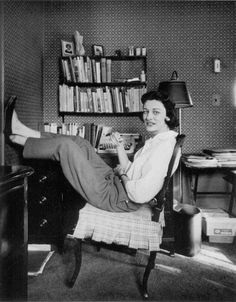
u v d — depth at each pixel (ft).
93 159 8.16
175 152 6.23
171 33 11.67
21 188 4.67
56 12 11.71
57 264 7.78
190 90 11.71
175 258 8.24
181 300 6.09
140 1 11.69
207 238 9.66
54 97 11.86
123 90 10.98
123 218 6.22
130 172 6.89
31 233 8.43
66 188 8.76
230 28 11.64
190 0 11.62
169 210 8.83
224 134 11.72
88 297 6.18
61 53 11.14
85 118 11.76
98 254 8.48
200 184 11.70
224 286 6.68
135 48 11.46
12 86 8.25
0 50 7.29
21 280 4.74
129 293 6.37
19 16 8.86
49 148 6.92
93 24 11.71
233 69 11.67
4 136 7.54
